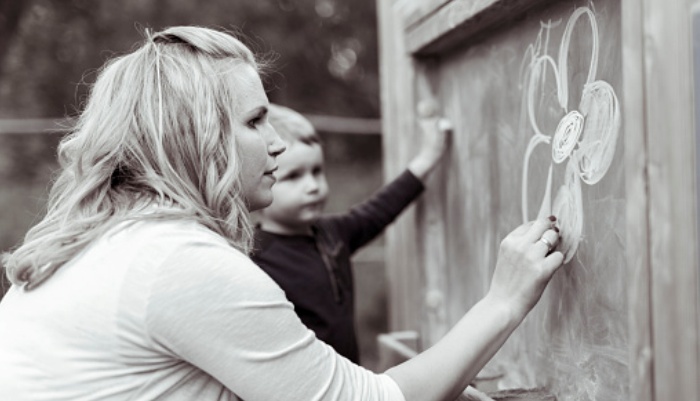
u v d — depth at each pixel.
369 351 5.11
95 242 0.97
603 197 1.06
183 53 1.02
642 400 0.91
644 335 0.90
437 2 1.52
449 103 1.67
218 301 0.89
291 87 8.18
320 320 1.84
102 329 0.91
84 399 0.91
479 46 1.50
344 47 8.48
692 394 0.84
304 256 1.88
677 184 0.85
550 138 1.21
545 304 1.24
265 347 0.90
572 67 1.14
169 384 0.92
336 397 0.92
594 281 1.09
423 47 1.64
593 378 1.10
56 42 7.17
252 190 1.06
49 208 1.08
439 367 0.98
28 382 0.92
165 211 0.94
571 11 1.14
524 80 1.30
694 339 0.84
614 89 1.03
